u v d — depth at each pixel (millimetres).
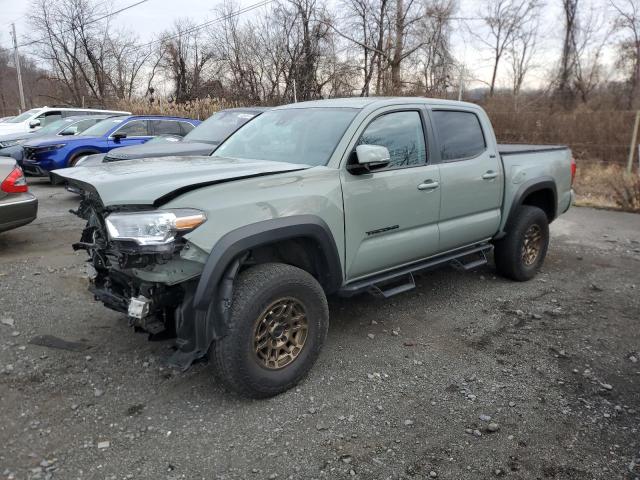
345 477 2666
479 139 5027
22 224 6305
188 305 3059
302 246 3684
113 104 34875
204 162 3752
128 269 3072
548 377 3693
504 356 4004
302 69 26859
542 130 16875
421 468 2740
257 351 3238
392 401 3361
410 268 4453
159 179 3121
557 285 5672
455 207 4629
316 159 3812
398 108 4266
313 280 3467
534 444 2945
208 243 2979
